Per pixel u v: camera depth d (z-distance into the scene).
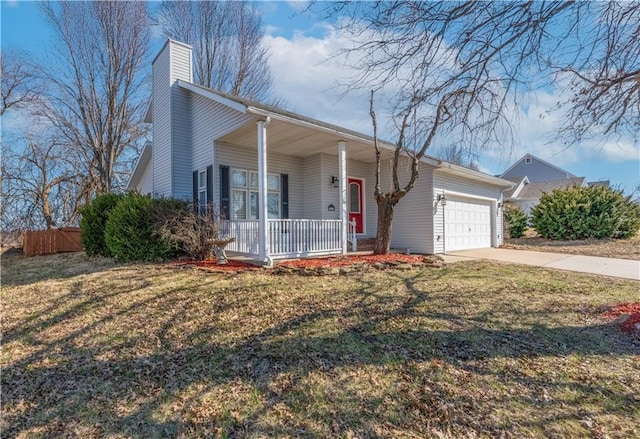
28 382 3.02
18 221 16.02
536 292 5.49
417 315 4.32
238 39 18.97
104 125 15.91
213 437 2.27
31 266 9.15
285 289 5.52
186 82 9.76
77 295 5.46
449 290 5.59
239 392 2.75
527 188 25.92
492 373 2.91
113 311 4.66
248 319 4.24
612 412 2.37
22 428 2.42
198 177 9.94
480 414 2.39
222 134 8.73
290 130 8.14
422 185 10.65
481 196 12.82
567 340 3.54
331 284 5.91
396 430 2.26
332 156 10.99
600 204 13.68
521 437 2.15
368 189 12.06
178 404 2.63
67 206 17.31
